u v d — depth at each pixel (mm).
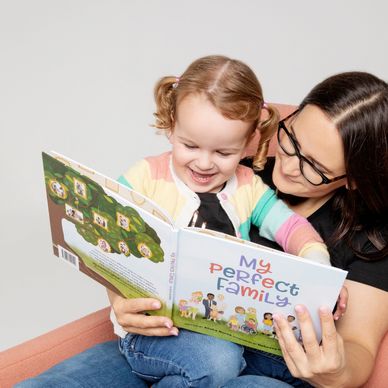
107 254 1148
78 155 2557
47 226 2396
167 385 1170
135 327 1171
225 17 2859
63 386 1152
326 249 1203
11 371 1235
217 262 1031
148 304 1111
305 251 1194
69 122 2680
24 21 2945
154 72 2754
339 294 1086
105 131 2672
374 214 1211
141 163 1299
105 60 2844
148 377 1238
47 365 1284
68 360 1243
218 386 1159
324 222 1287
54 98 2744
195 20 2891
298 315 1016
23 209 2436
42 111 2701
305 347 1029
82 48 2879
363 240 1210
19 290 2154
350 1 2684
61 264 2287
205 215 1264
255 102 1207
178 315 1131
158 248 1041
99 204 1079
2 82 2750
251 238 1344
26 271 2232
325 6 2721
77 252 1225
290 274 1005
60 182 1139
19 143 2596
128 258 1109
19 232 2361
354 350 1125
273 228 1291
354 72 1172
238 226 1292
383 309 1180
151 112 2750
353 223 1214
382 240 1198
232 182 1316
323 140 1104
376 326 1175
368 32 2660
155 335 1166
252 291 1052
